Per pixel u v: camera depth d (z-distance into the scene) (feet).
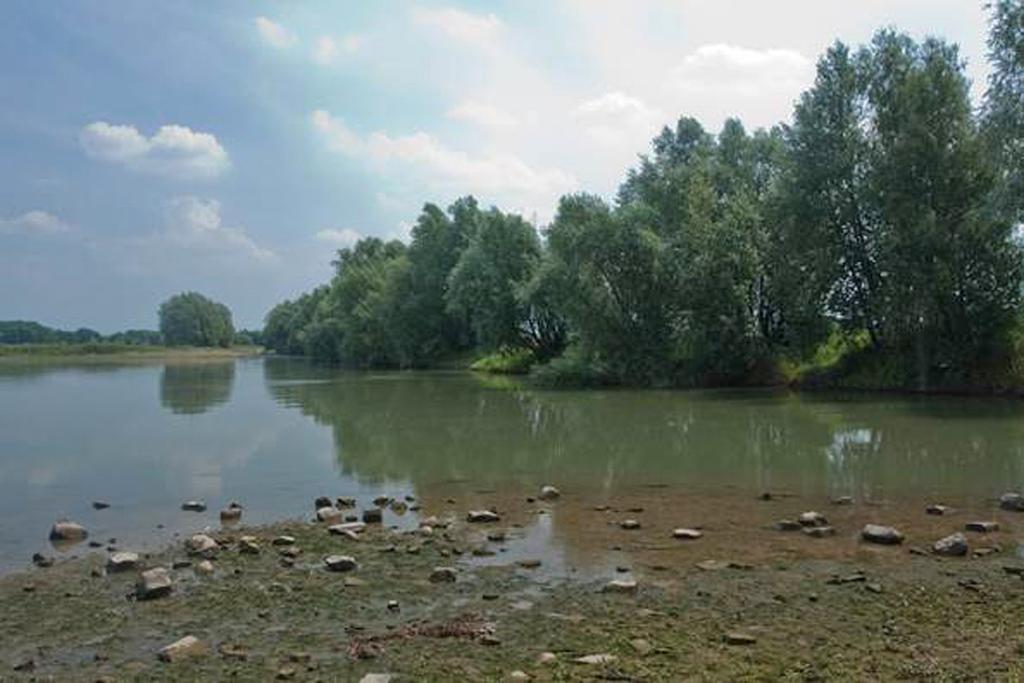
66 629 35.27
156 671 30.19
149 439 102.22
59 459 86.38
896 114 157.58
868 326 168.04
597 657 29.43
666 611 35.01
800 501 59.57
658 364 186.39
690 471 74.28
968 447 85.10
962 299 152.66
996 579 38.58
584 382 192.75
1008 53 125.80
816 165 164.55
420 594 38.73
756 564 42.32
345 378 257.34
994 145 127.54
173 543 51.06
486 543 48.55
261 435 105.40
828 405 134.62
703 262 178.29
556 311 205.26
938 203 151.02
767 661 28.89
